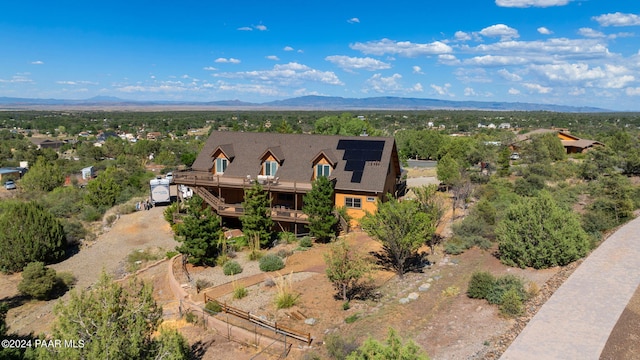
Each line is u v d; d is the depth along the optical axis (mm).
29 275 26578
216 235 28328
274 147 37500
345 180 35188
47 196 51156
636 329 15805
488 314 17969
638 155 52969
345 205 35375
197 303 21875
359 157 36719
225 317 20234
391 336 11523
